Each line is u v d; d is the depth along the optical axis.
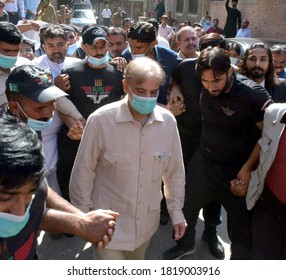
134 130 2.09
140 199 2.19
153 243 3.47
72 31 5.48
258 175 2.36
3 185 1.13
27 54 4.29
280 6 13.84
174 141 2.24
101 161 2.19
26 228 1.37
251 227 2.49
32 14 7.89
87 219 1.55
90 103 3.10
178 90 3.28
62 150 3.25
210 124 2.67
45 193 1.44
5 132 1.17
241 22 15.57
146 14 23.12
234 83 2.48
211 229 3.39
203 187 2.80
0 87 2.70
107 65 3.18
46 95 2.02
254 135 2.63
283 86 3.12
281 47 3.98
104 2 29.78
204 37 3.82
